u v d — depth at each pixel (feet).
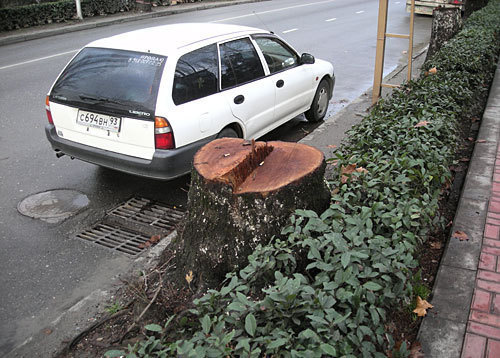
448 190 16.14
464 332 9.91
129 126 16.03
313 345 8.20
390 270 9.78
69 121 17.46
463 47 28.02
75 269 14.01
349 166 14.24
